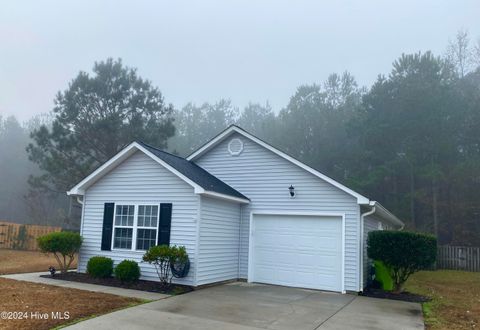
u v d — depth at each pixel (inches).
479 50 1305.4
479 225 1056.2
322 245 522.0
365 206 519.5
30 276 505.4
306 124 1555.1
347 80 1667.1
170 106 1253.7
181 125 2070.6
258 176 572.7
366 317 357.4
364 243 526.3
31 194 1357.0
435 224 1067.3
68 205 1760.6
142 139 1132.5
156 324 298.5
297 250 535.8
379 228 669.3
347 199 511.5
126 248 515.5
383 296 471.5
